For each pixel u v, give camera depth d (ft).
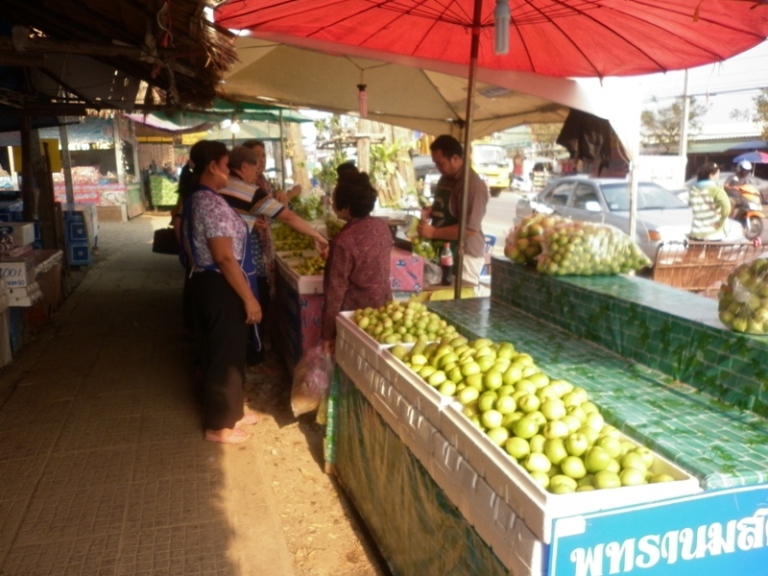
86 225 33.99
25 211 25.25
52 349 19.65
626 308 9.11
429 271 16.51
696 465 5.72
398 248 16.76
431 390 7.52
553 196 37.17
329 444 12.21
